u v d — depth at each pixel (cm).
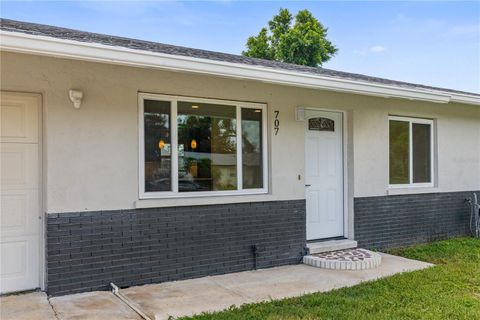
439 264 657
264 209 631
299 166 671
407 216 811
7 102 471
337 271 608
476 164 952
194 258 567
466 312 437
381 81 796
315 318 420
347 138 748
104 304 450
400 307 453
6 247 472
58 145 478
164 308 442
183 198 563
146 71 533
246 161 630
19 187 479
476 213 911
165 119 557
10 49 365
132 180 525
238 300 473
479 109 956
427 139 872
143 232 530
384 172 782
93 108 498
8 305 439
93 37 493
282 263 645
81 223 491
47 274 473
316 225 718
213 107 598
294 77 551
